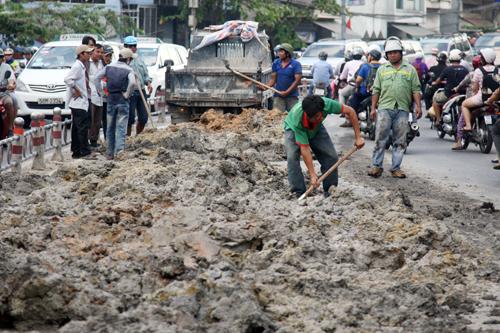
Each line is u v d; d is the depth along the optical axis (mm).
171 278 15828
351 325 14180
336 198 22656
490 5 150875
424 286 15680
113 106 33281
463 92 42375
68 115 46562
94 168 26703
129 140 34625
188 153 30859
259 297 14836
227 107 45562
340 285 15547
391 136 31812
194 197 22016
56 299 14242
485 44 85688
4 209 20750
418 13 156500
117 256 16312
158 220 18859
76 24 86062
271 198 22953
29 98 46500
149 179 24469
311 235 18312
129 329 13008
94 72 36156
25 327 14281
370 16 139500
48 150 35031
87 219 18906
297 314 14453
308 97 22484
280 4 120125
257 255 16984
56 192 23203
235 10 111188
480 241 20641
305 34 134000
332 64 73562
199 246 17125
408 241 19156
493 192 28094
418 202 25516
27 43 78938
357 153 37906
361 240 18938
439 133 44969
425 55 84375
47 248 17344
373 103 30891
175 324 13430
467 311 15500
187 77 45688
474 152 39188
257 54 50500
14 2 86500
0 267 14703
